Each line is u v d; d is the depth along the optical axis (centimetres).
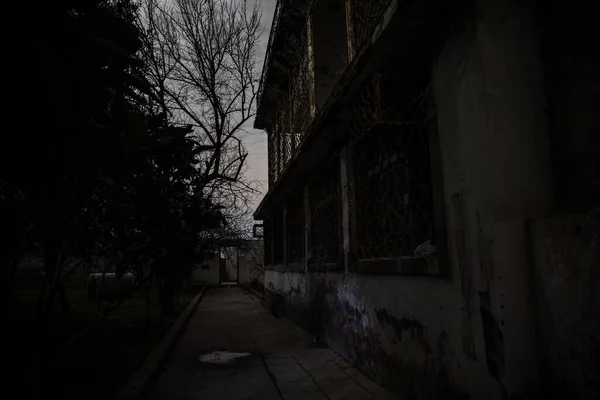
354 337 596
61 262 375
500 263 293
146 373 551
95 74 245
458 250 342
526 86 305
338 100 512
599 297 223
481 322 313
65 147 257
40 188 315
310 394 496
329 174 750
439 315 372
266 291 1602
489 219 303
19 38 209
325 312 758
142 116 326
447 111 358
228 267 3369
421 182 425
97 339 816
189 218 747
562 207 288
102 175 318
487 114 305
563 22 291
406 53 404
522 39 310
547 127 302
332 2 775
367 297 547
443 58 362
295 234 1073
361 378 538
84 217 404
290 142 1005
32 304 1181
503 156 300
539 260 265
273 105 1279
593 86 268
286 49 987
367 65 424
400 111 427
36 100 227
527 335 273
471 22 320
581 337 234
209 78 1279
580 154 277
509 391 284
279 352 728
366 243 559
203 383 548
